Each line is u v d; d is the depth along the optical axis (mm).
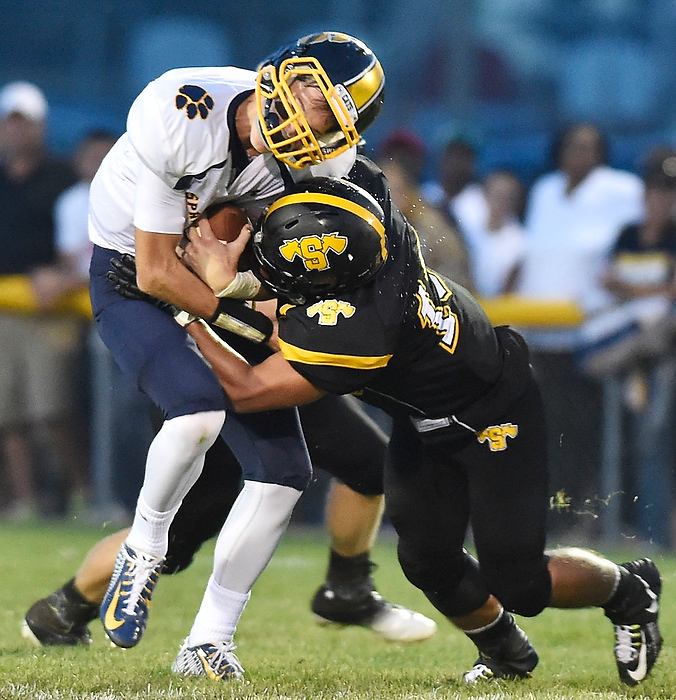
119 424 27953
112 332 12602
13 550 22969
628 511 24859
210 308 12070
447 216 24547
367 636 16203
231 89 11812
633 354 25125
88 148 28328
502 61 45688
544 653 14922
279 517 12875
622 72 46062
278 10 46969
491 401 12156
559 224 27734
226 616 12898
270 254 11539
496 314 25922
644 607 12953
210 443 12109
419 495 12562
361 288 11602
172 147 11492
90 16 46656
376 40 46281
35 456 28609
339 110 11375
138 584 12305
